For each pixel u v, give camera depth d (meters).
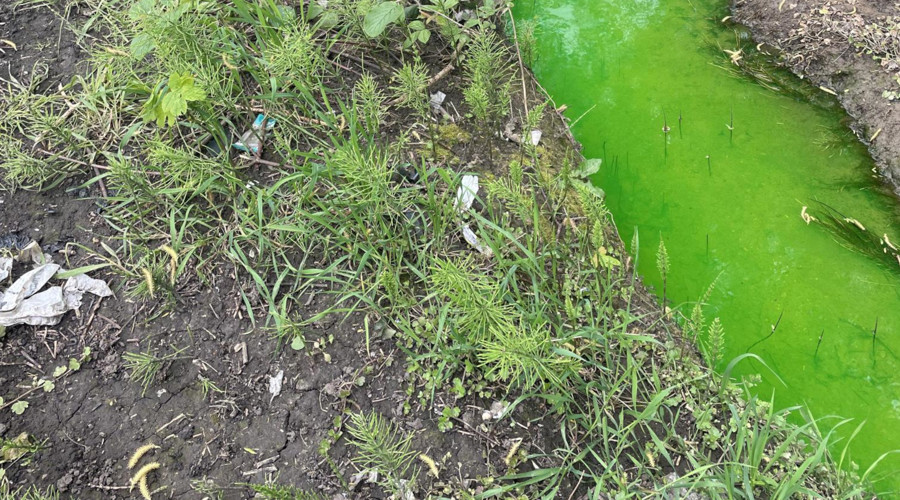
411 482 1.91
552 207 2.66
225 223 2.43
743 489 2.01
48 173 2.46
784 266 2.66
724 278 2.64
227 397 2.11
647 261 2.70
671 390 2.22
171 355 2.16
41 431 2.00
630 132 3.10
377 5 2.79
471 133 2.86
